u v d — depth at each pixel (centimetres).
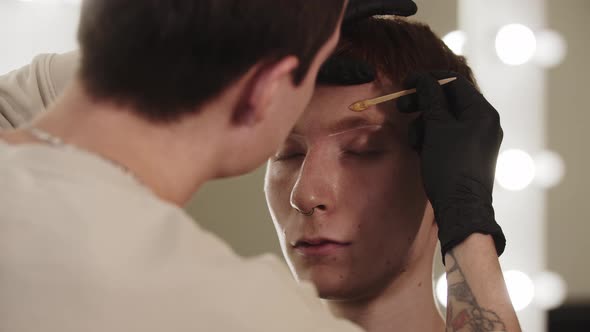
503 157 136
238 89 57
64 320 47
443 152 81
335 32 62
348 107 84
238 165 61
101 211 49
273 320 51
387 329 89
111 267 48
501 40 135
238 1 54
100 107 55
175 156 56
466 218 78
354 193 84
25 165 51
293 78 59
